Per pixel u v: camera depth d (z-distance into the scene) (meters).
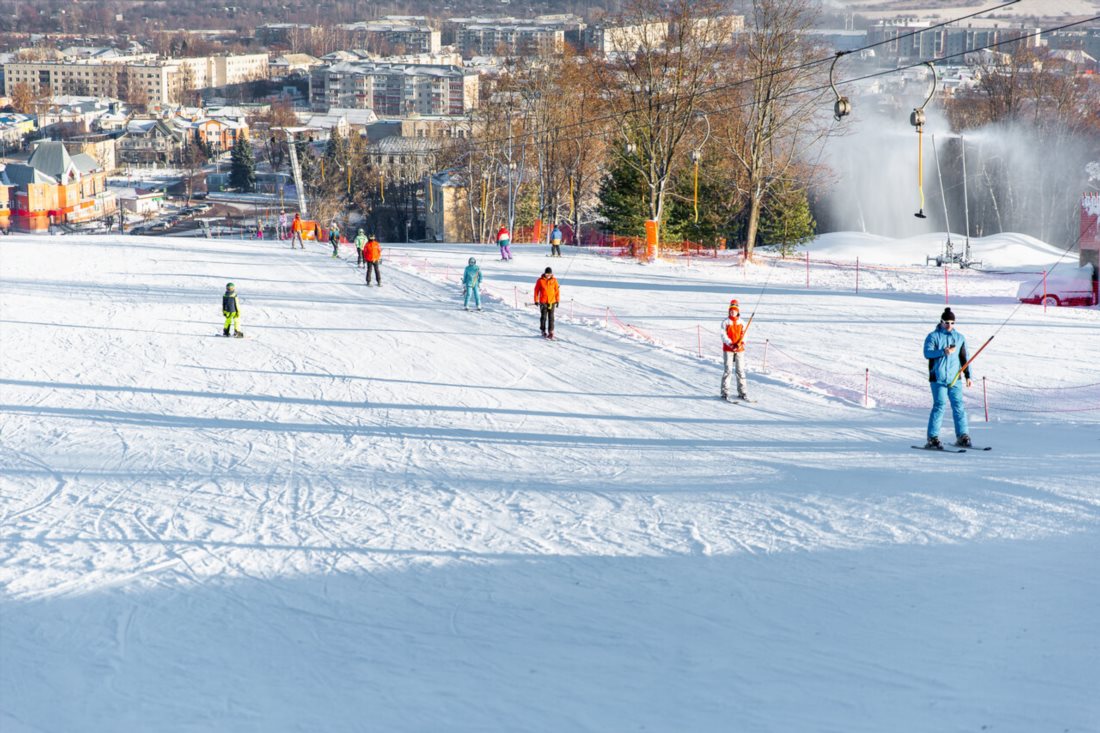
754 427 19.03
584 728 7.43
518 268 48.62
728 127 59.78
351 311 35.03
